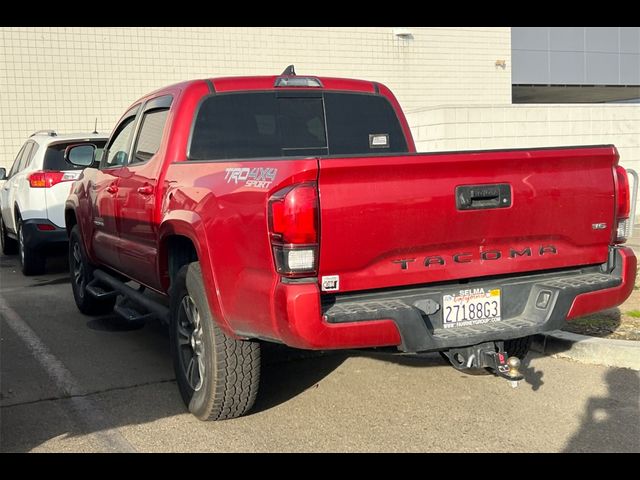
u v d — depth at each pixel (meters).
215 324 4.34
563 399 4.91
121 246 6.03
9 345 6.44
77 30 15.31
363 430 4.45
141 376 5.54
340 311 3.73
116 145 6.62
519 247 4.27
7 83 14.88
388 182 3.81
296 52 17.36
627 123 13.12
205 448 4.22
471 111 11.69
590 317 6.54
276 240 3.71
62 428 4.53
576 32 21.69
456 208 3.98
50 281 9.62
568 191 4.32
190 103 5.25
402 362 5.75
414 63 18.67
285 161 3.77
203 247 4.32
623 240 4.58
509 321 4.25
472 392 5.06
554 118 12.41
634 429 4.41
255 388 4.45
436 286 4.09
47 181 9.30
